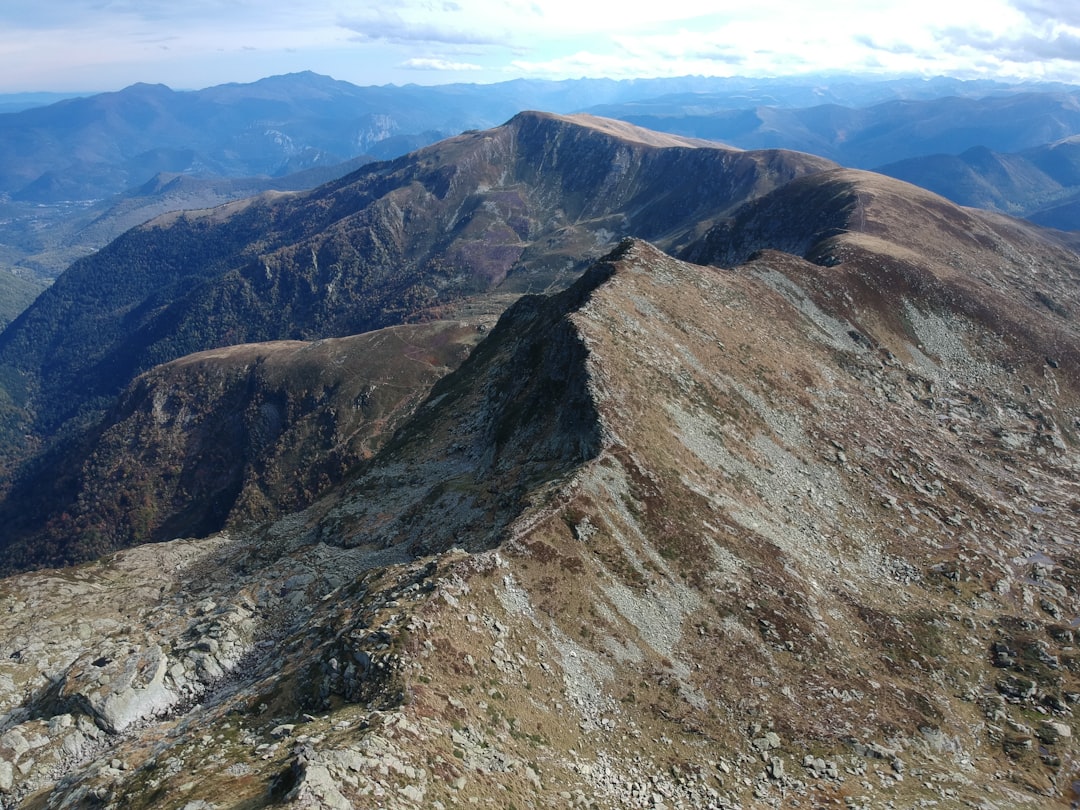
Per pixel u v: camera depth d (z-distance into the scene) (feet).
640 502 195.11
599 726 139.74
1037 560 262.06
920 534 254.06
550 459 221.66
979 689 194.29
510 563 161.89
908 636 202.69
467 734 116.78
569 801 115.75
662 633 167.22
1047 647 209.56
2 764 160.15
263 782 100.89
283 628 206.08
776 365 311.27
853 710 166.40
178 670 188.55
